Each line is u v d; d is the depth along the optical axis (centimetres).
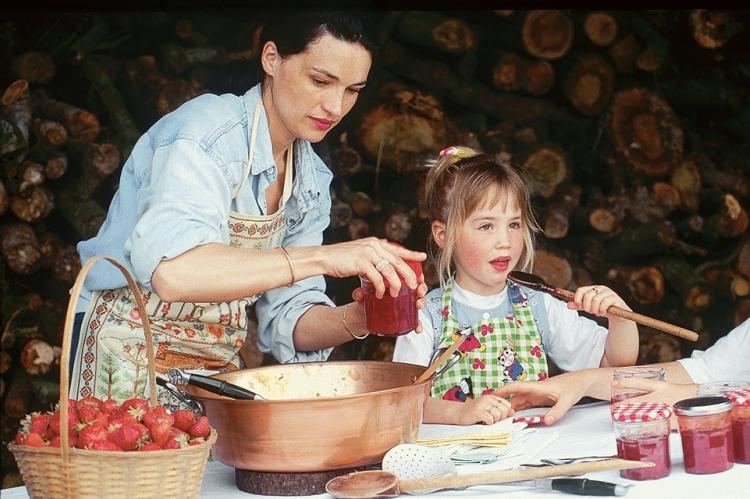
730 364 241
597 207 466
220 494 172
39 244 412
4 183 409
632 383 204
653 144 479
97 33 433
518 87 471
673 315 468
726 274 476
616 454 181
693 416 169
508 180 279
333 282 449
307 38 210
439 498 159
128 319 227
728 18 484
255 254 193
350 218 439
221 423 168
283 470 166
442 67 465
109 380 227
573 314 288
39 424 157
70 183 421
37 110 424
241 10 449
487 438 195
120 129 422
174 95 427
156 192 205
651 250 468
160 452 147
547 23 466
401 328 204
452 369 282
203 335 235
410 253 200
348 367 199
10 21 423
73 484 145
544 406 246
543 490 161
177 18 445
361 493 156
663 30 488
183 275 190
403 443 173
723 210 478
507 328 284
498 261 278
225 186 214
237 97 228
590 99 475
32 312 410
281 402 160
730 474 168
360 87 220
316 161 252
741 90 498
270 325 250
